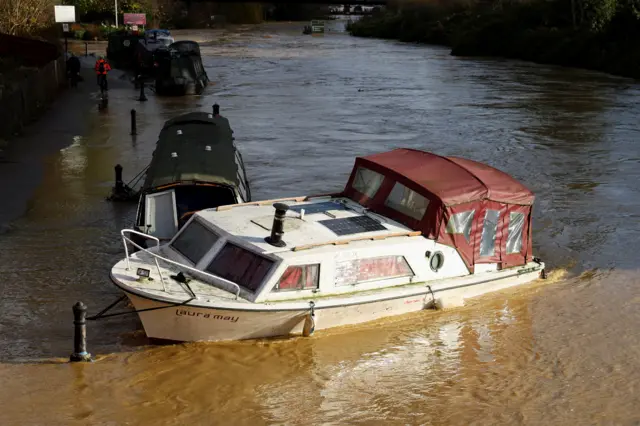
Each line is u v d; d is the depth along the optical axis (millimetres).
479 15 86000
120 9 90125
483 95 45375
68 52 61031
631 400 11617
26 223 18719
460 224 14266
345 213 14688
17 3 45625
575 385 12008
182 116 21641
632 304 14891
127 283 12289
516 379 12125
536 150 28938
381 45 89188
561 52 67000
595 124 35062
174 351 12383
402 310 13797
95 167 24906
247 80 51219
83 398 10984
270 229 13492
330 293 12883
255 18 130375
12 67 34188
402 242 13586
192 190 15836
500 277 14930
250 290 12414
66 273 15508
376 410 11141
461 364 12508
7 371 11602
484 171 15398
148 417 10656
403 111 38562
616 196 22500
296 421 10773
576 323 14031
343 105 40438
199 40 89375
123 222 19000
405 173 14742
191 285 12516
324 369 12109
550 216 20438
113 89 44594
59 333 12953
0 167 24422
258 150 28266
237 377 11742
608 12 62719
